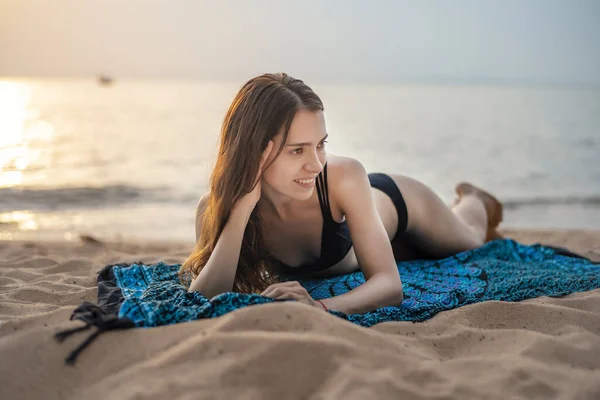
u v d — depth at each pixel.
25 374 1.70
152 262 4.05
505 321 2.34
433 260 3.74
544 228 7.39
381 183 3.44
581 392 1.61
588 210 8.77
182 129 23.30
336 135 21.92
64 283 3.27
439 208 3.57
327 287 2.91
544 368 1.75
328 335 1.83
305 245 2.91
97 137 19.55
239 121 2.45
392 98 55.94
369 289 2.42
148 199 9.68
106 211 8.60
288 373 1.64
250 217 2.68
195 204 9.37
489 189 10.98
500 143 18.91
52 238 6.61
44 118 27.08
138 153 15.83
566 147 17.61
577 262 3.49
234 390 1.56
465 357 1.93
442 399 1.57
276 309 1.91
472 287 2.90
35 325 2.06
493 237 4.22
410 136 21.50
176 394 1.52
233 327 1.83
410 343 2.01
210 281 2.43
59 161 13.72
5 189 10.01
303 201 2.71
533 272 3.17
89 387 1.65
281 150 2.36
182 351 1.71
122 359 1.76
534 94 67.44
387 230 3.38
